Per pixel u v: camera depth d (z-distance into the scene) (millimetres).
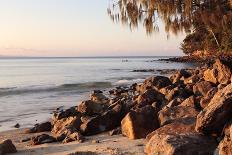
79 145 9945
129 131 9891
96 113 14094
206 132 7484
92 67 98500
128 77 51969
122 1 15078
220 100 7418
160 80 20047
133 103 14672
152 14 14891
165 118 9852
